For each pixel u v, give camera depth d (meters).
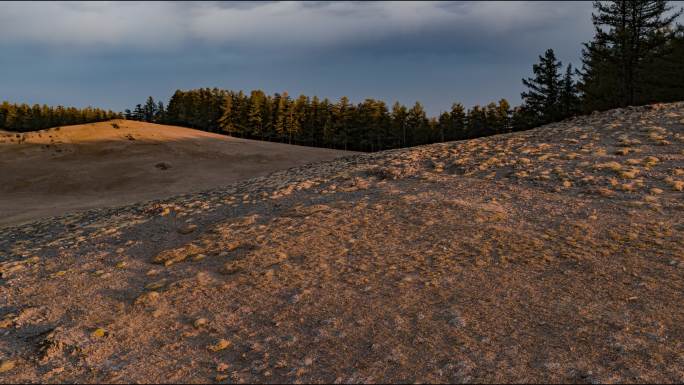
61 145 66.31
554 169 19.56
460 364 7.57
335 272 11.88
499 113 105.69
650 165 18.39
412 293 10.30
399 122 111.62
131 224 20.66
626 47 46.06
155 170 56.12
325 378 7.50
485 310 9.28
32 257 16.52
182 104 137.88
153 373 7.99
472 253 12.22
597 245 11.96
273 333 9.12
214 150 68.81
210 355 8.52
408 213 16.20
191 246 15.38
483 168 21.39
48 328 10.05
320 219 16.61
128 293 11.87
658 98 51.09
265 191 24.09
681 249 11.20
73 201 43.78
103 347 8.98
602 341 7.95
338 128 113.62
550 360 7.53
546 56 65.19
